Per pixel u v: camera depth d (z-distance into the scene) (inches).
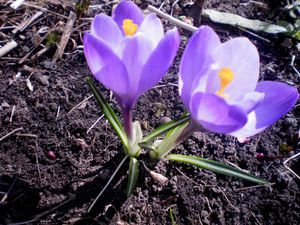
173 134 5.3
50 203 5.3
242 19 8.1
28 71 6.7
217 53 4.2
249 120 4.3
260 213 5.7
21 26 7.3
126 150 5.5
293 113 6.9
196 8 7.8
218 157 6.1
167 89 6.8
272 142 6.5
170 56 4.1
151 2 8.1
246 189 5.9
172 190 5.6
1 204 5.3
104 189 5.5
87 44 3.9
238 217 5.6
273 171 6.1
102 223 5.3
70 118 6.2
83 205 5.4
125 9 4.5
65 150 5.9
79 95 6.5
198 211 5.6
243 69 4.3
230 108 3.7
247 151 6.3
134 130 5.4
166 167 5.8
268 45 7.9
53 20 7.5
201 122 4.2
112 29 4.1
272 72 7.4
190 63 4.2
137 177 5.4
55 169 5.7
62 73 6.8
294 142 6.5
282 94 4.3
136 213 5.4
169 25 7.6
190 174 5.9
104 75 4.1
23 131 6.0
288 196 5.8
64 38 7.2
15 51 7.0
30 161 5.7
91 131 6.1
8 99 6.3
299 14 8.3
